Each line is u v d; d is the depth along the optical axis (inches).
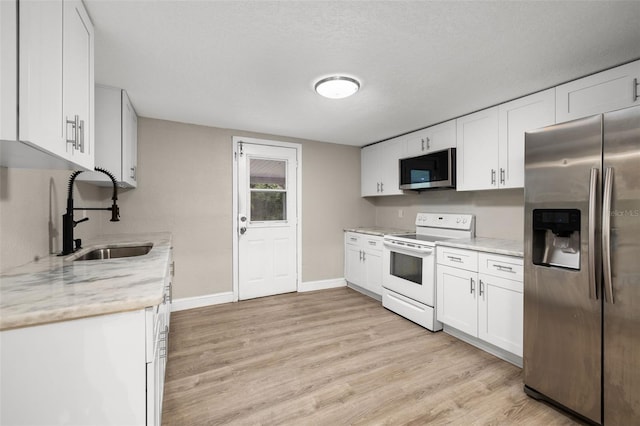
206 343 98.1
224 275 137.6
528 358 71.7
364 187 171.9
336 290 161.5
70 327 35.8
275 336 103.8
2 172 50.2
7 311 33.5
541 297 68.7
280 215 151.9
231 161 138.1
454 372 81.7
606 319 57.9
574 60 72.8
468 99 98.4
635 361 54.4
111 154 88.8
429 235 137.4
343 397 71.0
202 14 56.2
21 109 32.4
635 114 53.4
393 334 106.2
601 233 57.9
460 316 99.4
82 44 50.4
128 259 61.4
